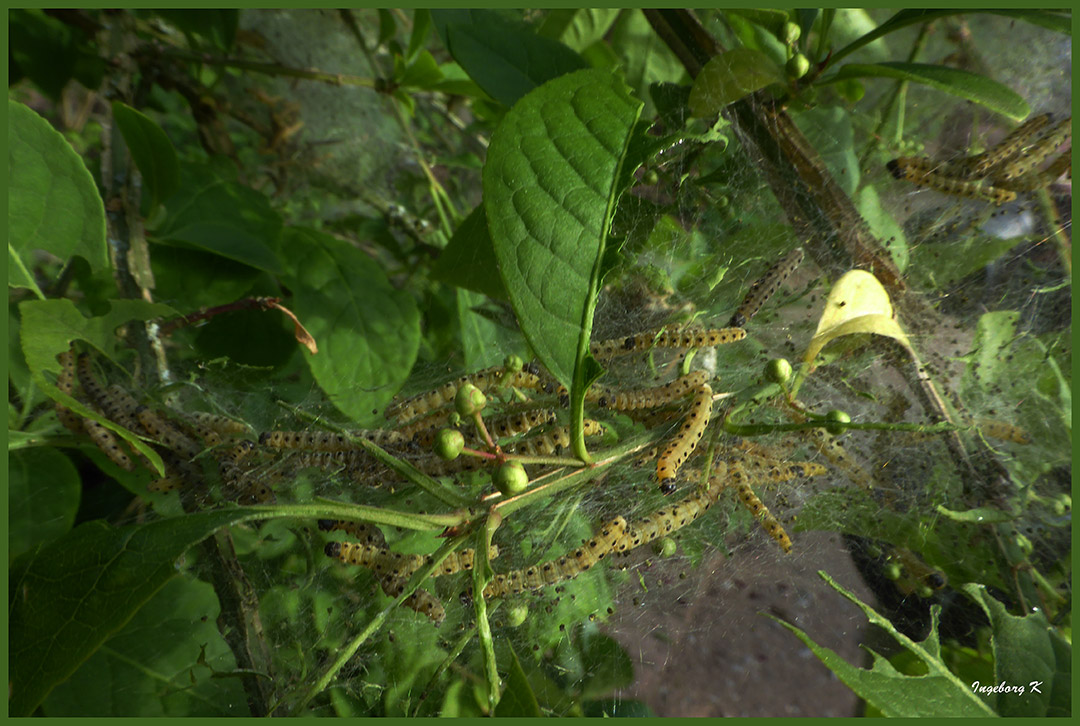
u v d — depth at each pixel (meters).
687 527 0.17
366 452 0.14
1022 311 0.20
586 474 0.13
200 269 0.20
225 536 0.16
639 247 0.19
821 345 0.15
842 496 0.18
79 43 0.24
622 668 0.18
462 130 0.30
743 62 0.17
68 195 0.17
